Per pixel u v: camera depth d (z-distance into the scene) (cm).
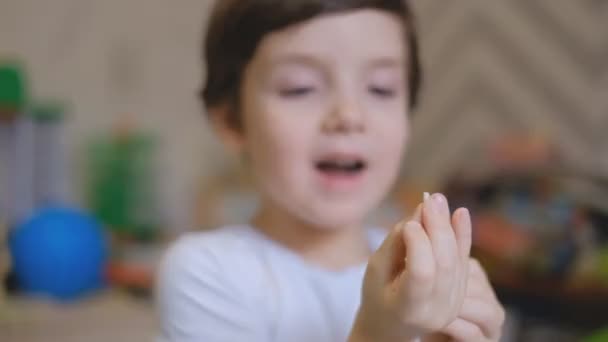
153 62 183
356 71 79
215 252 82
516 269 122
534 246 123
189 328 80
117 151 170
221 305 80
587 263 120
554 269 120
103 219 166
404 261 65
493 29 190
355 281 83
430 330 64
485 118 192
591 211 126
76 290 129
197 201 171
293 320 81
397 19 82
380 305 65
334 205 80
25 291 127
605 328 114
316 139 79
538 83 185
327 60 78
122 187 168
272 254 82
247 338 79
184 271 81
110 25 178
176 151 185
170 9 184
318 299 82
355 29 79
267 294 81
